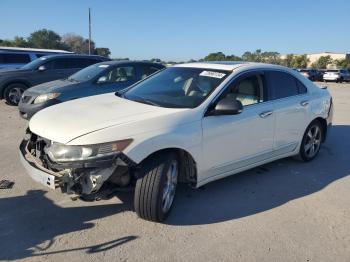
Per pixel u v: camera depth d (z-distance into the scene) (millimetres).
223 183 5082
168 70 5355
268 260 3375
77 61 12367
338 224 4098
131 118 3854
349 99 17703
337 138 8102
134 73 8938
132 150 3570
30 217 3953
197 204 4414
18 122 8742
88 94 8125
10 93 11523
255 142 4887
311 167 5922
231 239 3693
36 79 11680
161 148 3756
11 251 3346
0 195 4434
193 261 3307
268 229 3920
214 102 4371
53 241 3523
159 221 3916
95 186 3543
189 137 4004
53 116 4086
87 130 3592
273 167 5832
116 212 4125
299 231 3908
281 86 5406
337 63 82688
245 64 5137
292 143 5621
